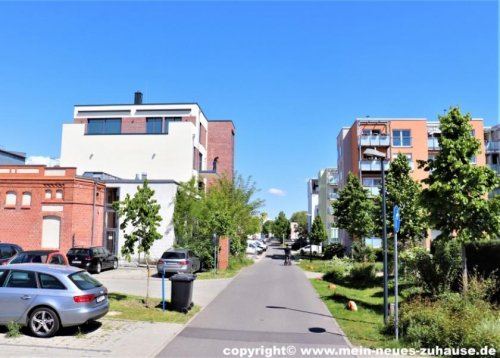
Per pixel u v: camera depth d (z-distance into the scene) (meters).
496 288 11.90
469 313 9.05
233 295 16.95
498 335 7.97
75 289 9.33
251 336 9.95
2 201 28.23
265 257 53.22
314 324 11.47
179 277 12.76
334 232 65.75
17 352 8.09
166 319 11.46
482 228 12.28
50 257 17.84
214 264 29.12
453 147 12.73
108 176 35.66
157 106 44.25
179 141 40.19
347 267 25.92
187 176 39.69
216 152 50.19
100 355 8.10
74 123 44.38
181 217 31.34
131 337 9.48
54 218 28.08
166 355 8.25
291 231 126.94
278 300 15.79
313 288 19.86
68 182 28.16
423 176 46.53
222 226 28.09
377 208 21.95
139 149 40.41
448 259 14.16
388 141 47.00
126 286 18.95
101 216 31.03
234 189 39.91
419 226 20.56
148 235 13.73
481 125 48.16
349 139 53.53
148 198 13.89
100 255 25.50
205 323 11.28
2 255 18.73
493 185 12.64
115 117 44.50
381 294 17.34
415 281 17.41
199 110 45.41
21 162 45.69
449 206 12.55
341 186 59.22
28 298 9.20
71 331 9.71
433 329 8.87
